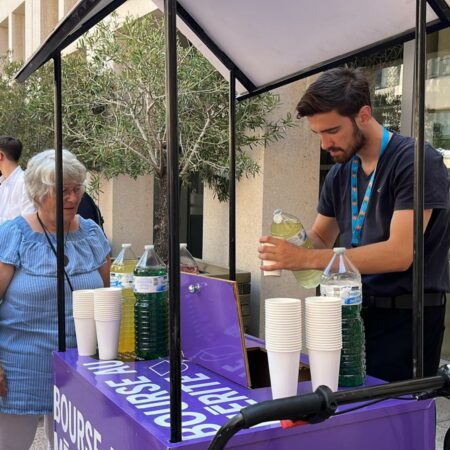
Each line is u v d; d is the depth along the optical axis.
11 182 4.18
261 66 2.09
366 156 1.93
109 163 4.30
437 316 1.93
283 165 4.50
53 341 2.10
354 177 2.02
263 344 1.81
